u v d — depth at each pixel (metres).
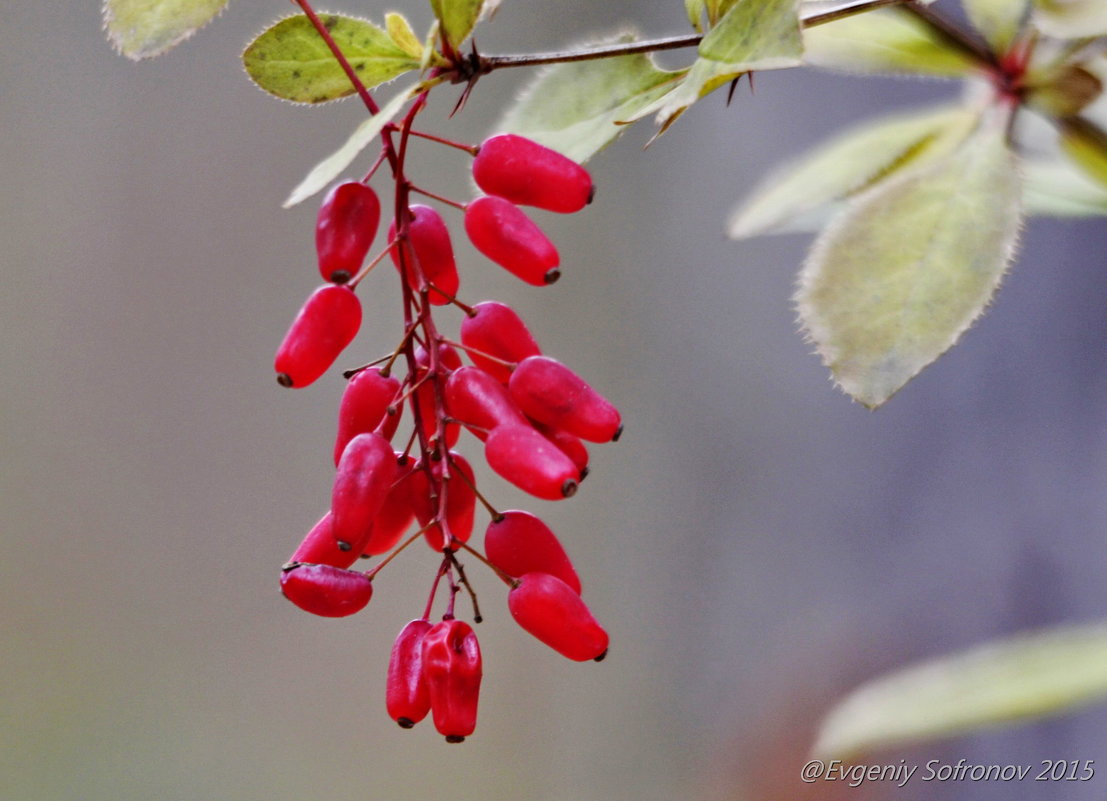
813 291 0.55
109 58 1.56
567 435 0.56
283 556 1.54
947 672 0.55
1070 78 0.57
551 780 1.43
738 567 1.30
